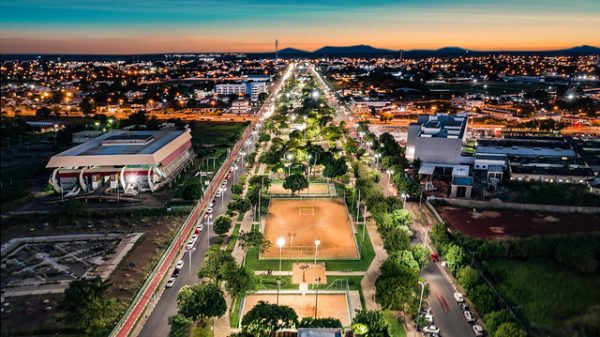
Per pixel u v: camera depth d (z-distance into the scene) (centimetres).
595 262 18125
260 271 17788
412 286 14950
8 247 19500
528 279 17650
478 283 16075
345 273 17762
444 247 18550
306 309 15462
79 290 13775
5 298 15688
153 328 14300
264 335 12975
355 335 13288
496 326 13712
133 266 17975
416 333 14225
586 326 14438
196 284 15162
